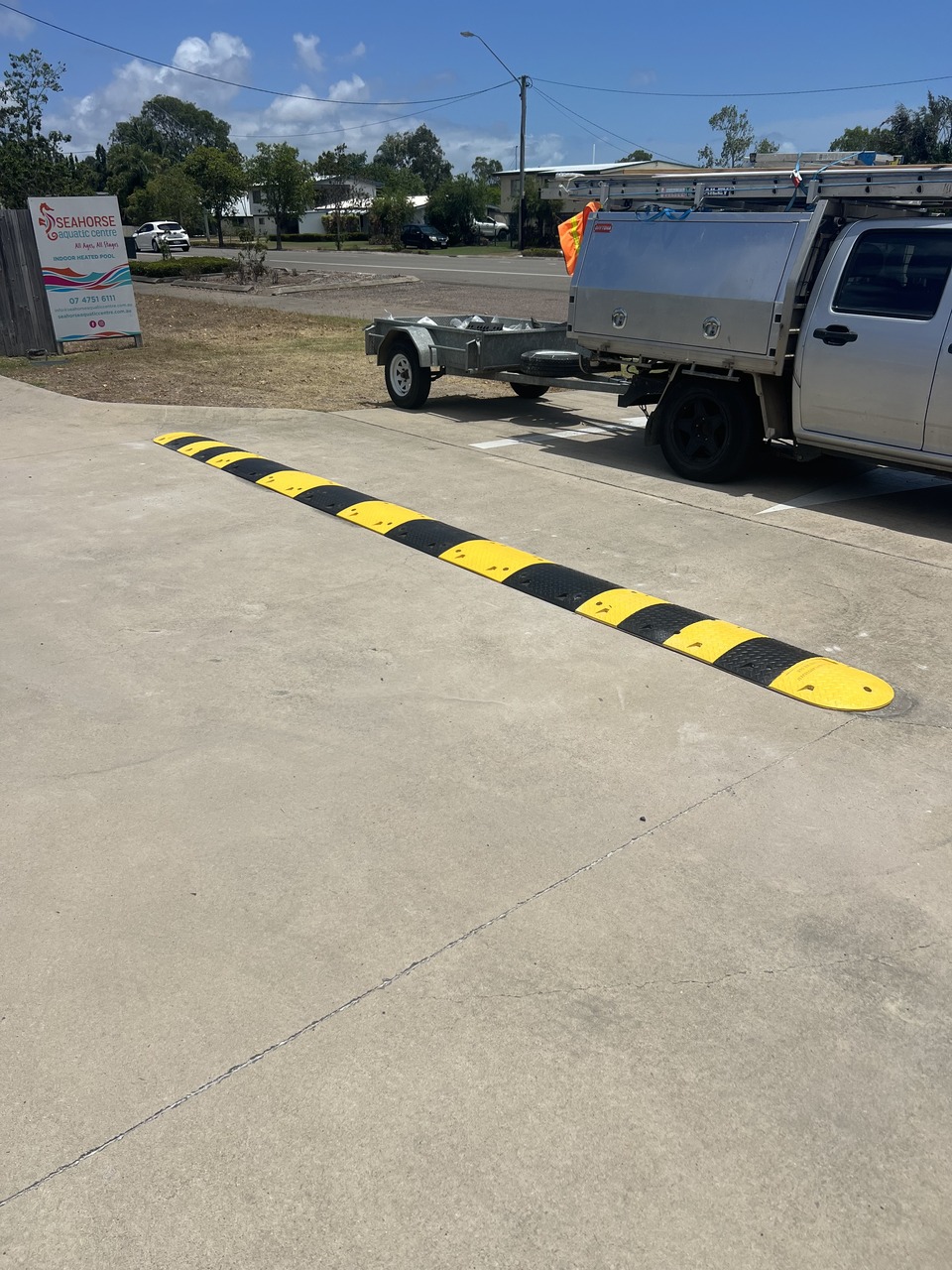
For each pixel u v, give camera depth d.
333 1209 2.03
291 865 3.09
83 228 13.82
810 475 7.84
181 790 3.48
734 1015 2.53
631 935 2.81
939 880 3.06
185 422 9.53
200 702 4.09
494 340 9.32
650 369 7.87
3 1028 2.47
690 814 3.37
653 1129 2.21
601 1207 2.04
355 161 82.88
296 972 2.66
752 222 6.87
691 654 4.52
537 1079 2.34
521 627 4.83
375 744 3.78
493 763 3.65
